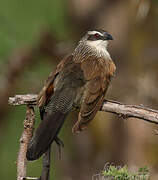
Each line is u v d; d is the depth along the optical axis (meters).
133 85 14.50
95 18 15.06
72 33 15.52
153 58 14.62
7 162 16.91
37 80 15.81
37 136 7.57
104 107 8.02
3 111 16.34
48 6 17.33
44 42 15.82
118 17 14.87
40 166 16.03
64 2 15.96
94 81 8.53
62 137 16.50
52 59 15.88
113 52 14.84
